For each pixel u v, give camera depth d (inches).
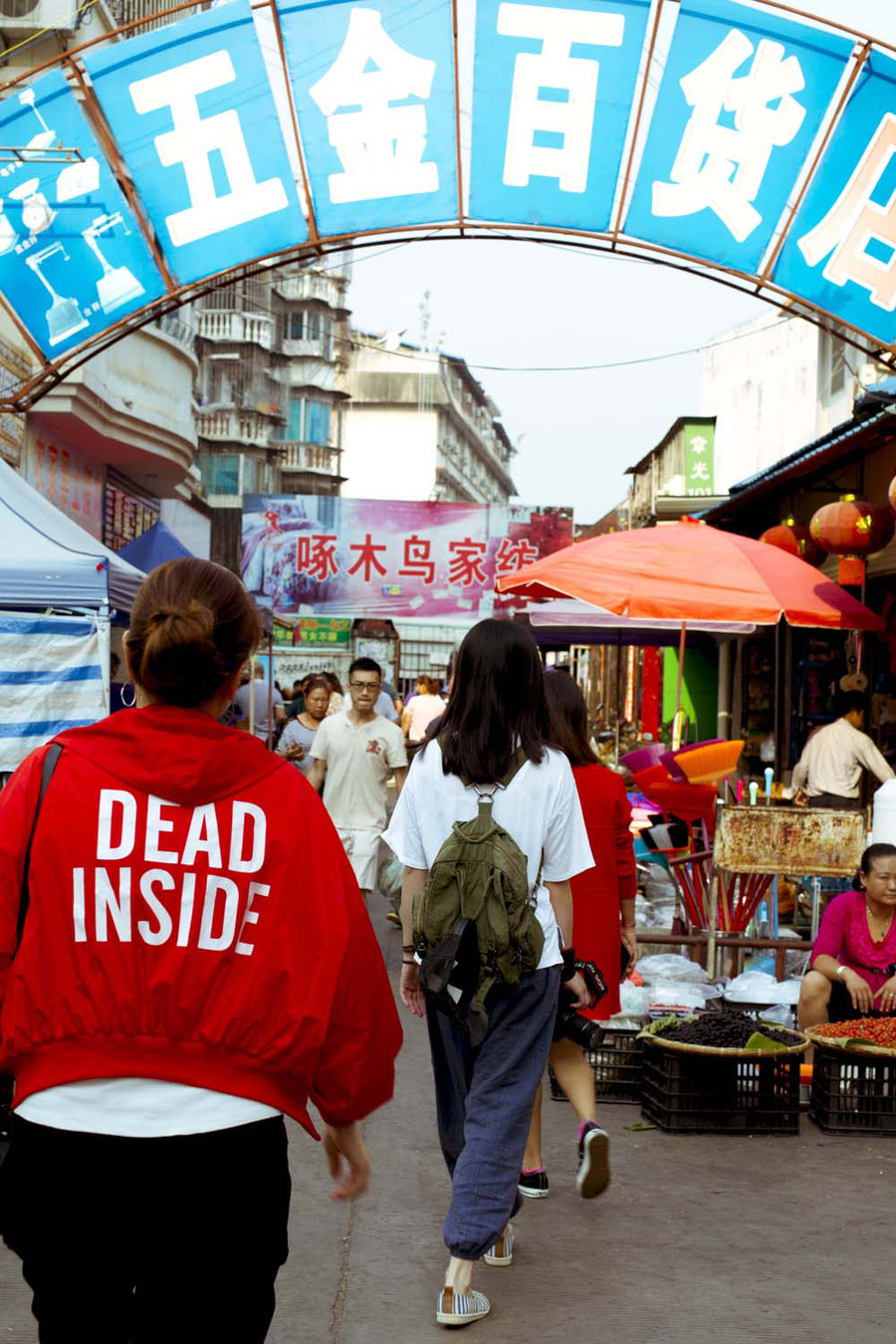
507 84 327.9
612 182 329.7
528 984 136.0
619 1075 217.9
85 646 287.7
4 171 335.9
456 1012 130.6
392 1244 155.6
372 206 332.2
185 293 339.0
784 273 329.4
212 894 75.9
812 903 313.9
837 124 322.0
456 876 132.0
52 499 586.2
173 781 76.1
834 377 769.6
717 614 282.8
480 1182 132.8
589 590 288.8
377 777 304.2
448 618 888.3
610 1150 191.9
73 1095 74.1
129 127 331.9
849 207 324.5
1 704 281.4
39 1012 74.4
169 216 333.7
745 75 323.0
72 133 332.8
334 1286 143.3
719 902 292.4
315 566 885.2
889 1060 199.5
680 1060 199.5
